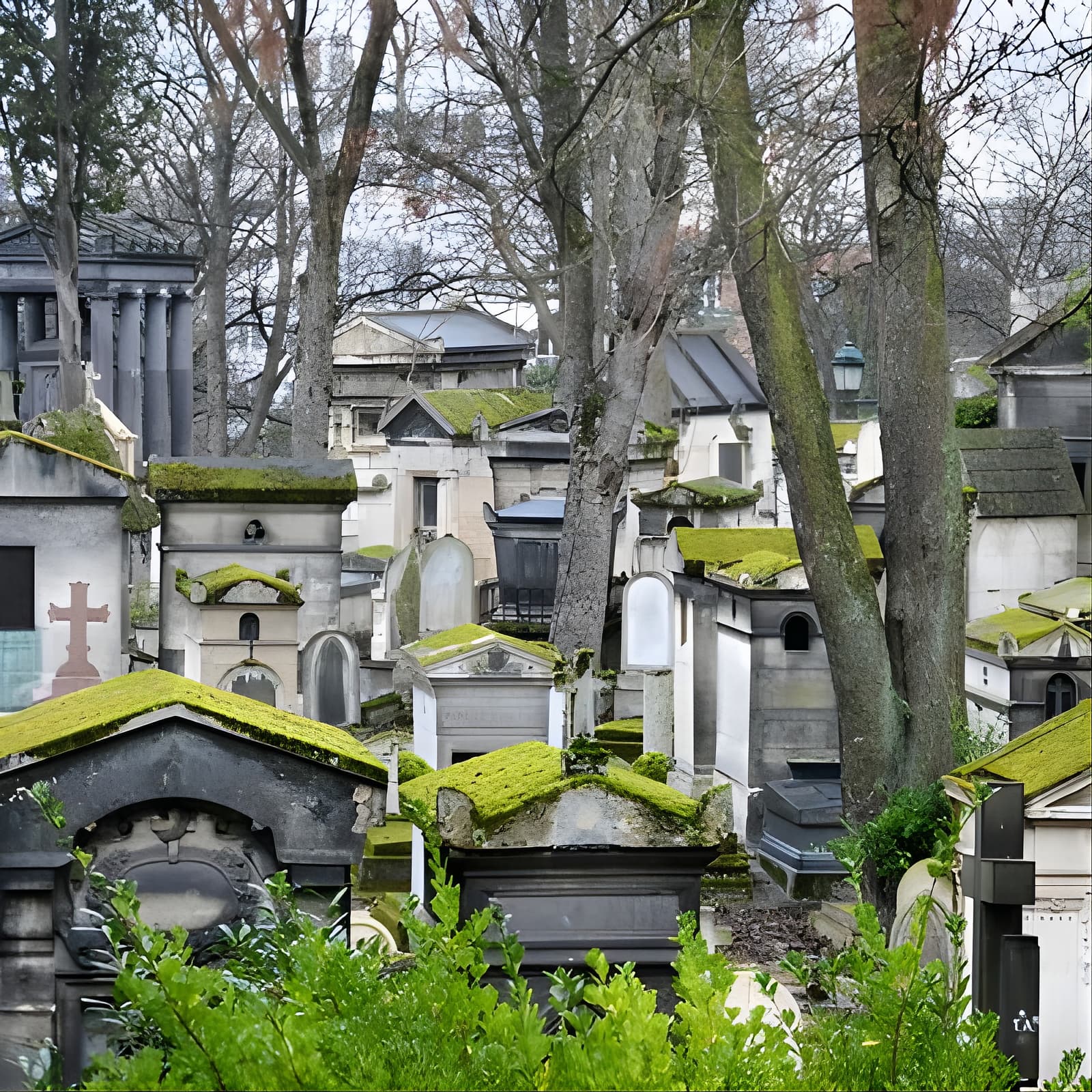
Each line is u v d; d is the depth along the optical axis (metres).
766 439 68.94
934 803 19.36
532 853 12.51
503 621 40.38
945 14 19.08
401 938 15.23
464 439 53.31
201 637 26.61
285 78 42.88
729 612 26.52
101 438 39.59
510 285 55.66
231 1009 6.23
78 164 55.09
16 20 53.38
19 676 25.95
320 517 29.25
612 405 35.59
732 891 21.53
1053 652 25.34
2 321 65.88
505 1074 6.28
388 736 26.34
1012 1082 7.21
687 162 33.97
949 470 20.86
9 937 10.76
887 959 7.38
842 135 21.94
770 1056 6.76
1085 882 12.98
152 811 10.94
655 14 28.17
